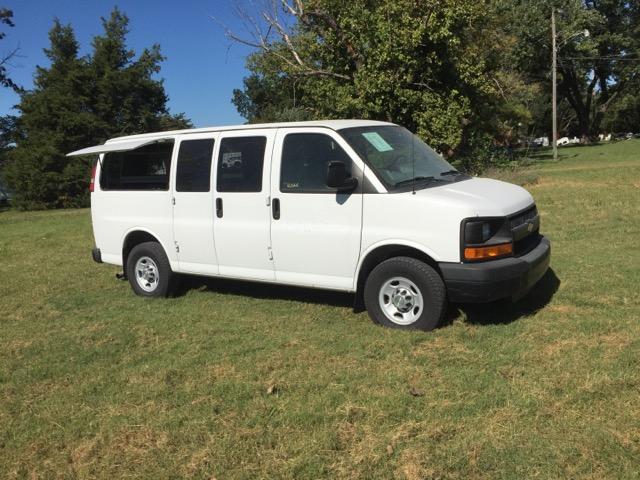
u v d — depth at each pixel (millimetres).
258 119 43562
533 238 5590
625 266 6867
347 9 17016
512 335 4992
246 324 5855
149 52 34312
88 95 32781
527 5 40781
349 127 5652
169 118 35031
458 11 15781
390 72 16141
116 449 3662
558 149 43844
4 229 17062
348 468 3297
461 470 3213
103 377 4781
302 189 5629
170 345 5391
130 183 7090
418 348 4859
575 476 3090
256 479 3273
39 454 3686
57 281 8492
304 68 18891
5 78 30938
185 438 3721
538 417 3648
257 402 4125
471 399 3941
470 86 17234
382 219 5199
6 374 4969
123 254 7309
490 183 5816
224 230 6199
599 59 47500
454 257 4887
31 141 31812
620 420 3541
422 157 5965
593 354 4473
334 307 6191
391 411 3844
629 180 15141
